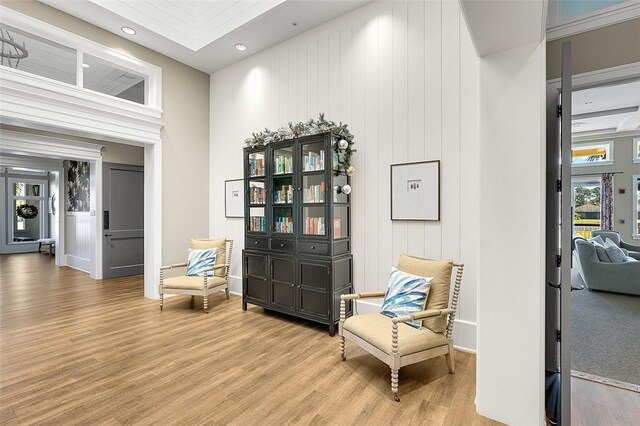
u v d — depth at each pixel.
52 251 9.73
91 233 6.27
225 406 2.04
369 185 3.51
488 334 1.93
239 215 4.82
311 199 3.49
